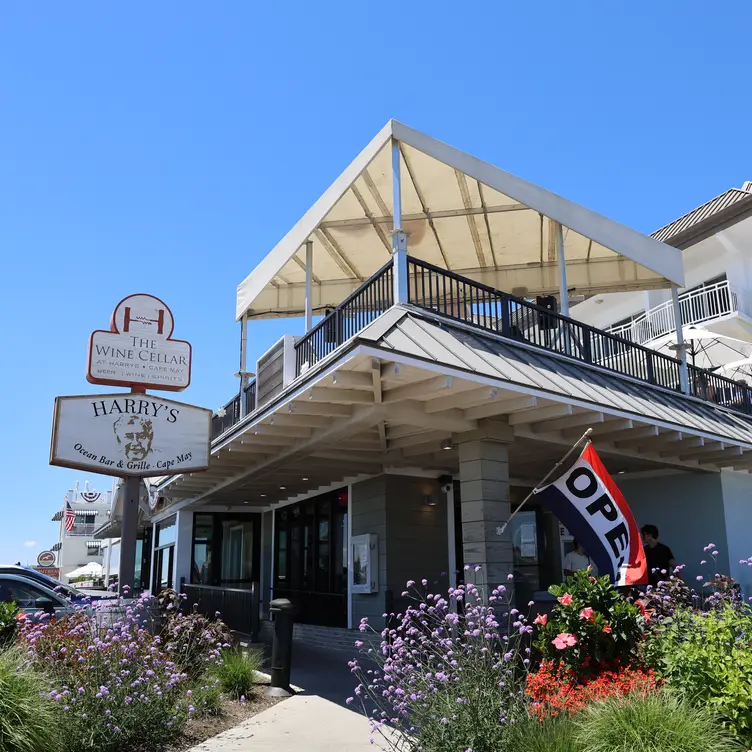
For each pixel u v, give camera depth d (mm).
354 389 8578
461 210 11758
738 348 20938
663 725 4418
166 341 10914
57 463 9688
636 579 7695
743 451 13109
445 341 8281
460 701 5117
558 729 4711
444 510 13578
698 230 22141
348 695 8859
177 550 19859
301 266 13797
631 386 11633
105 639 7148
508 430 9922
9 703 5312
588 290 14023
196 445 10633
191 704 7109
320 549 15828
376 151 9602
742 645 5227
